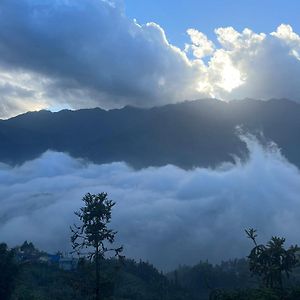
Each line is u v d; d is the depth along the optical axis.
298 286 48.72
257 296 44.03
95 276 40.75
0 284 80.19
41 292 106.81
